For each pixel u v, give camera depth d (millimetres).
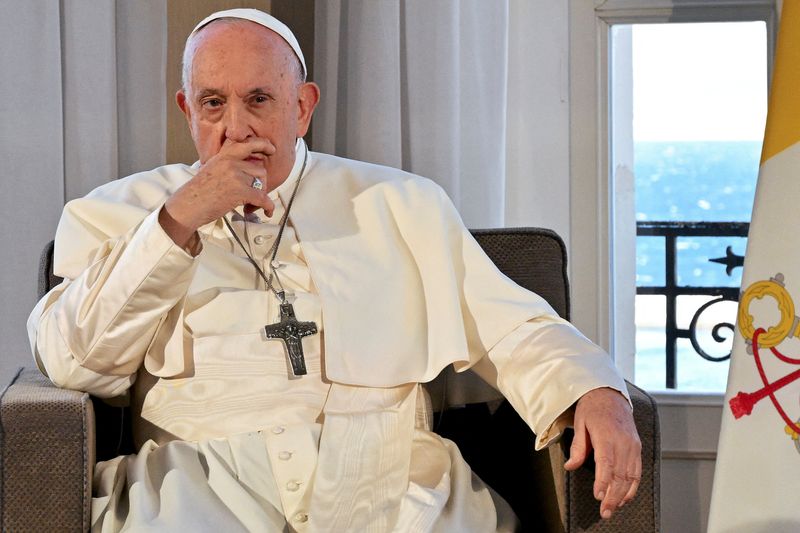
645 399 4066
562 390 4098
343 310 4469
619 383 4090
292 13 6418
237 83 4320
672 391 6598
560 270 5098
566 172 6508
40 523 3719
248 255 4586
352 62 5953
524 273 5043
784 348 4371
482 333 4570
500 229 5148
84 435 3752
